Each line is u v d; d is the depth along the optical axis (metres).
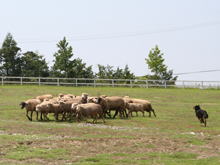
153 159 16.03
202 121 27.52
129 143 19.25
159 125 27.30
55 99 31.25
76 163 15.08
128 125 26.91
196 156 16.86
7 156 16.08
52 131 23.06
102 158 15.95
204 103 41.41
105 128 24.77
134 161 15.52
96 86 57.19
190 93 49.84
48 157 16.08
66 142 19.27
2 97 41.81
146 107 31.38
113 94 46.53
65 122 27.73
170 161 15.61
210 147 18.80
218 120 30.27
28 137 20.47
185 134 22.70
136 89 53.12
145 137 21.06
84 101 30.20
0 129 23.31
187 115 32.66
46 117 28.80
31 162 15.32
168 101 42.44
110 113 33.16
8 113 31.45
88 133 22.59
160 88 56.22
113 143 19.19
